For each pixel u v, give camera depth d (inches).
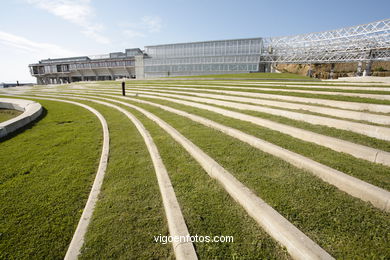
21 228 91.7
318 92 282.5
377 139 139.9
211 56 1902.1
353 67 2242.9
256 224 86.0
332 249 65.4
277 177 112.7
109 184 127.5
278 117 220.8
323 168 109.3
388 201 80.4
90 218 96.2
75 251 77.4
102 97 642.8
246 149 156.6
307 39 1806.1
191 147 162.2
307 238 69.1
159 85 771.4
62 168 154.6
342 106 201.8
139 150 188.4
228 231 81.9
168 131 223.1
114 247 79.4
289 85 402.0
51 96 791.1
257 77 922.7
